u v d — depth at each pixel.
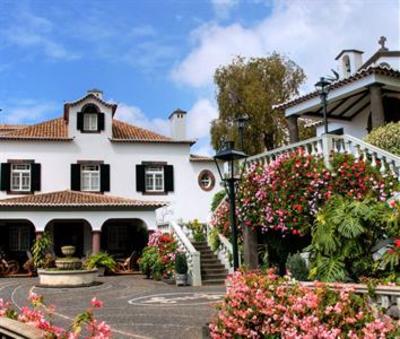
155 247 23.16
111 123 31.05
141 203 27.25
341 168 12.67
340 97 17.44
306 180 13.31
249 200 14.97
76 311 13.75
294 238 16.00
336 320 5.97
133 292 18.17
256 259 15.87
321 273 8.34
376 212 8.47
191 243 23.02
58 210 26.50
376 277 8.12
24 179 29.52
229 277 8.10
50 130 31.09
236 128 32.47
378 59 22.75
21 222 28.70
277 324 6.80
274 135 33.66
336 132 22.50
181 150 31.83
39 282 22.23
